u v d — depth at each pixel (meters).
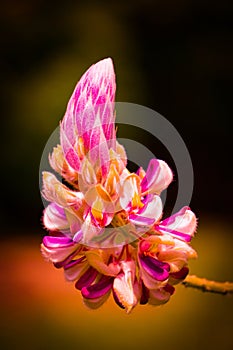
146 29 2.33
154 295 0.44
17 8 2.17
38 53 2.14
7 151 2.09
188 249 0.44
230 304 1.29
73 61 2.11
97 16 2.19
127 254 0.44
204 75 2.41
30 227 2.07
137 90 2.19
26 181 2.09
